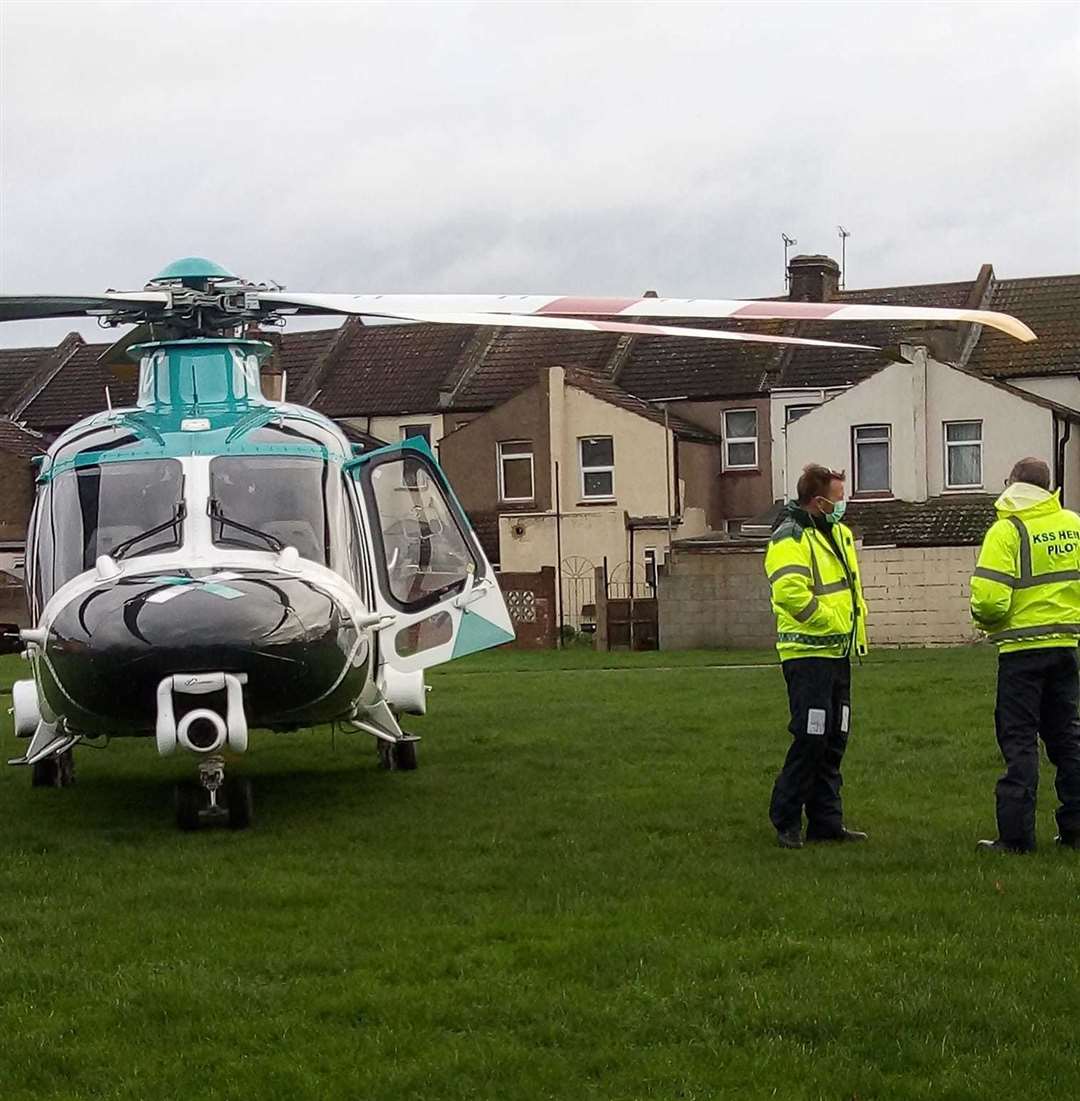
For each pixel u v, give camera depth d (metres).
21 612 39.12
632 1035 6.51
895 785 12.05
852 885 8.83
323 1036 6.53
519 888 8.93
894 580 36.03
